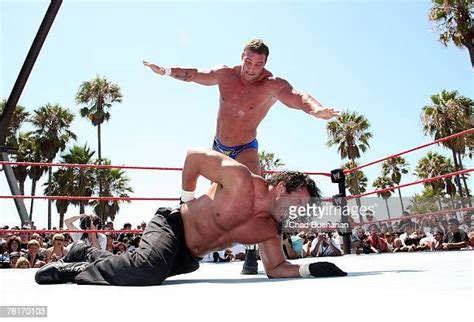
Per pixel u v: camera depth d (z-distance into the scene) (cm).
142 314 137
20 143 3253
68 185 3109
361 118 3472
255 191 276
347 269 341
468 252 590
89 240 599
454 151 2553
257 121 391
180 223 282
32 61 711
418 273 272
